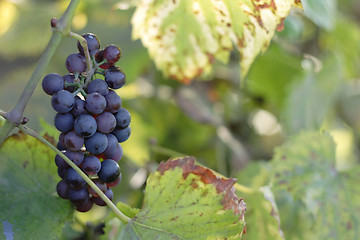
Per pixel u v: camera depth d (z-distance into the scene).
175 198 0.60
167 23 0.75
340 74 1.09
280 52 1.04
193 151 1.11
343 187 0.79
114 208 0.59
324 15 0.85
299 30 0.96
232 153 1.11
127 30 1.08
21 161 0.64
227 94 1.21
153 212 0.60
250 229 0.73
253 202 0.73
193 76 0.78
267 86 1.14
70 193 0.60
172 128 1.13
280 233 0.71
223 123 1.19
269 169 0.82
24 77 1.19
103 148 0.58
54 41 0.57
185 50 0.76
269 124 1.25
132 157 0.92
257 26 0.69
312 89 1.06
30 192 0.63
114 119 0.57
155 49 0.77
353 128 1.43
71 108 0.56
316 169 0.79
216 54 0.76
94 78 0.60
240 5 0.68
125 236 0.59
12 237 0.61
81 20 1.13
